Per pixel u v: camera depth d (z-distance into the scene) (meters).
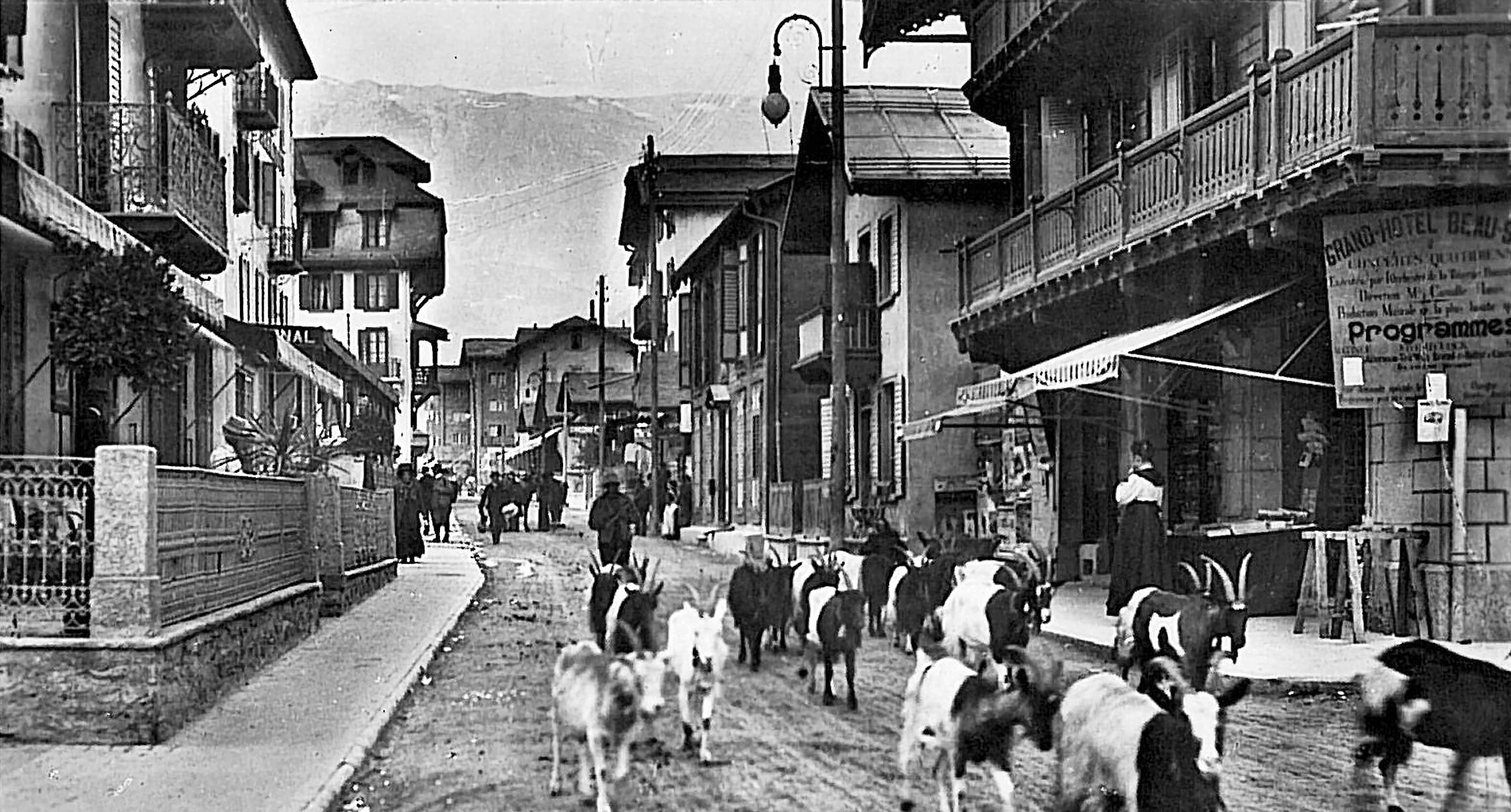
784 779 9.87
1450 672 8.79
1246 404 20.36
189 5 19.33
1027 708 8.50
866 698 13.42
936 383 30.31
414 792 9.76
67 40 16.61
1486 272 15.17
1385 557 15.73
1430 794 9.34
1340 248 15.66
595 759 8.91
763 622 15.63
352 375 38.06
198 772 9.93
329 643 17.67
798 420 40.19
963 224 30.42
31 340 13.62
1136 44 22.64
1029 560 17.42
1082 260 20.78
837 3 26.05
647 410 61.47
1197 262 18.56
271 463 20.88
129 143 17.09
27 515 11.15
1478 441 15.46
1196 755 7.58
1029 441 26.86
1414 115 14.46
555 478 50.88
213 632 12.94
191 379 22.97
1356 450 17.92
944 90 33.47
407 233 44.97
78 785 9.52
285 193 35.31
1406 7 15.80
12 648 10.91
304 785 9.48
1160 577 18.31
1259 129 16.25
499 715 12.88
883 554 18.31
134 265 13.81
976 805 8.98
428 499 43.34
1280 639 15.88
